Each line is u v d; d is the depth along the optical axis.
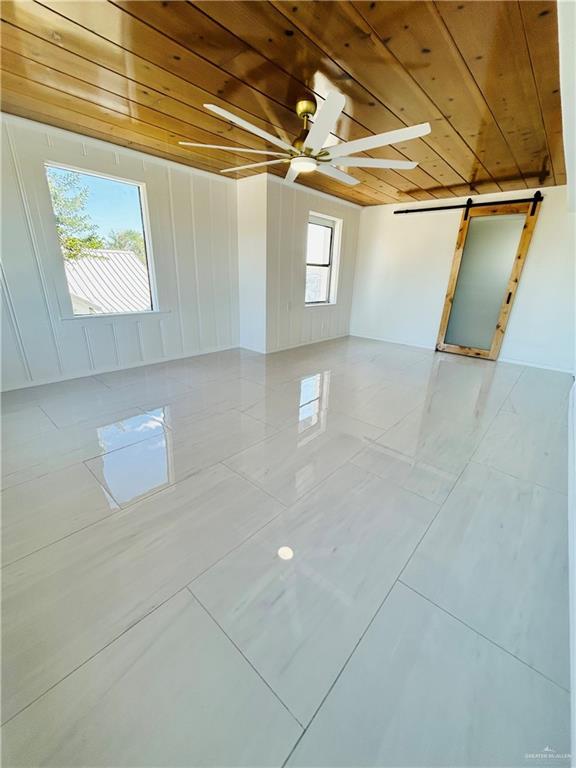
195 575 1.39
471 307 4.88
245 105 2.34
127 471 2.08
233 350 4.94
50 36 1.65
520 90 2.00
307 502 1.84
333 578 1.39
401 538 1.61
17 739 0.90
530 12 1.39
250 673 1.06
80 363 3.57
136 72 1.96
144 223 3.71
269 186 4.12
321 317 5.65
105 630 1.17
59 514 1.72
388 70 1.84
